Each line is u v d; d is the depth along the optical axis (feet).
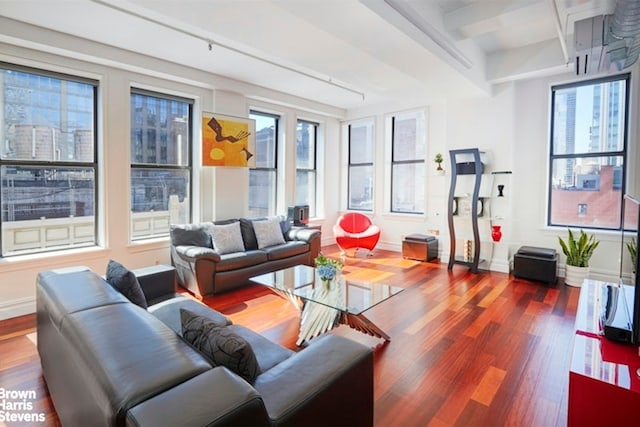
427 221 20.12
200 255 12.76
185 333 5.11
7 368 8.09
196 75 14.98
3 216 11.46
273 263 15.55
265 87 17.90
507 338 9.64
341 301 9.18
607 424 5.05
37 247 12.14
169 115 15.43
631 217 7.52
